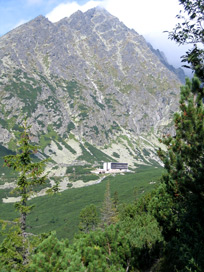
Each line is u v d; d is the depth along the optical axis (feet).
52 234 30.83
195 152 30.81
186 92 32.91
